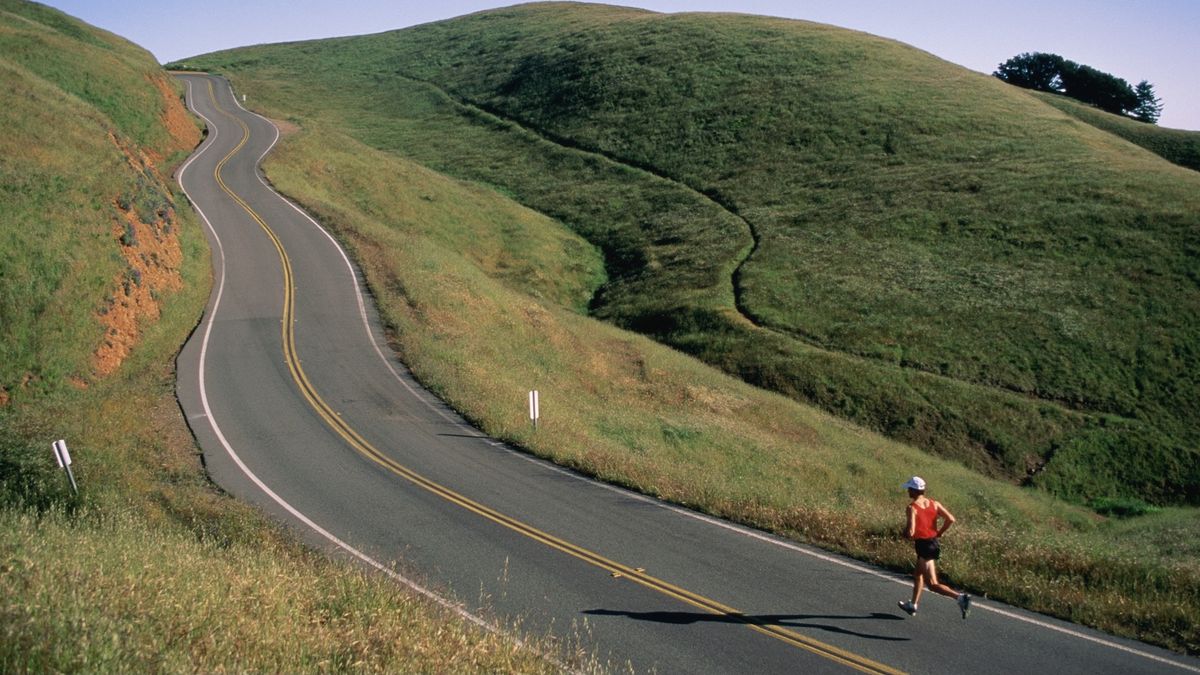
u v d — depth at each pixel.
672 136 63.16
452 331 27.86
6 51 46.62
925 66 67.69
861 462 24.94
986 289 36.00
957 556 11.76
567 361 29.00
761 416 27.81
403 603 9.27
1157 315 32.34
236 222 39.16
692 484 15.94
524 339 29.91
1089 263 36.44
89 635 6.34
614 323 40.25
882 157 52.47
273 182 47.03
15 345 21.36
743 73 69.50
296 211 41.91
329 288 31.25
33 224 24.72
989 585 10.84
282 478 15.98
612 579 11.34
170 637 6.95
